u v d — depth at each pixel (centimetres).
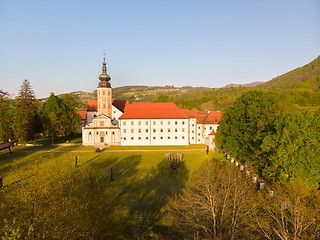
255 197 2525
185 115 7794
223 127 5869
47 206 1645
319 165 2941
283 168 3117
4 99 7200
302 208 1839
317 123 3241
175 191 3619
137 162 5266
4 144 7156
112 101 8281
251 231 2053
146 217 2791
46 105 8006
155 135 7544
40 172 2002
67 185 1866
